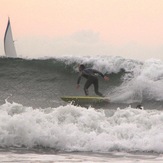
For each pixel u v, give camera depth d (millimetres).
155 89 63000
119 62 70750
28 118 32438
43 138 30188
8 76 72688
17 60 75562
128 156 27781
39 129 30750
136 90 63531
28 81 71500
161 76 65062
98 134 32406
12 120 30734
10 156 26266
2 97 62062
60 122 33938
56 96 65125
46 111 37906
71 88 69625
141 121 35062
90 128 33250
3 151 27875
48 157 26438
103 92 66625
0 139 29797
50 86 70062
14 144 29828
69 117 34531
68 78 72750
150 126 34375
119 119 35312
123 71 69812
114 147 30172
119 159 26594
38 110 36969
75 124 33469
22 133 30219
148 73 65688
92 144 30109
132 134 32438
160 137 31453
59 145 30047
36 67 74562
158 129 33469
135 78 67250
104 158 26781
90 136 31234
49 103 57625
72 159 26031
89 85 61281
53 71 73875
